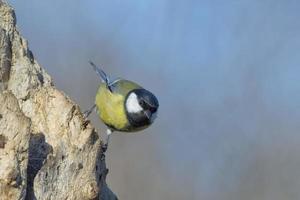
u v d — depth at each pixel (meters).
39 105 7.77
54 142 7.60
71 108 7.76
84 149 7.72
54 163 7.53
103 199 8.83
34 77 7.88
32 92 7.82
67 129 7.71
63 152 7.60
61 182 7.57
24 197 7.02
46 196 7.47
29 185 7.36
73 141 7.68
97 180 7.89
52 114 7.73
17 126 7.04
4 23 7.86
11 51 7.83
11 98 7.07
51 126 7.69
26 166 7.06
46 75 8.24
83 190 7.68
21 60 7.88
